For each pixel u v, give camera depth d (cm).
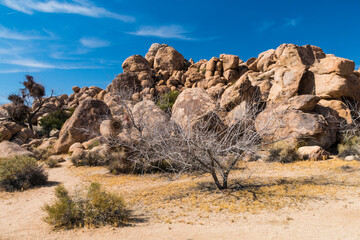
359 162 1269
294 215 654
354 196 771
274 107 1816
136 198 901
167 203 827
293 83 2012
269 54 3069
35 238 566
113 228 612
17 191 1038
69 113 4234
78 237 563
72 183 1184
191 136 905
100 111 2409
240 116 1112
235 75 3900
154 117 1603
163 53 5247
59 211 637
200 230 591
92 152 1733
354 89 1906
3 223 679
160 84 4650
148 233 577
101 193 705
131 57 4741
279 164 1390
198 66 5184
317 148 1462
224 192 908
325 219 615
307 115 1634
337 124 1694
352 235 516
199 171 1308
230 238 539
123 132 1516
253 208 722
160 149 1103
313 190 860
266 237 536
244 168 1338
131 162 1412
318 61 2128
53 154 2166
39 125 3853
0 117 3716
